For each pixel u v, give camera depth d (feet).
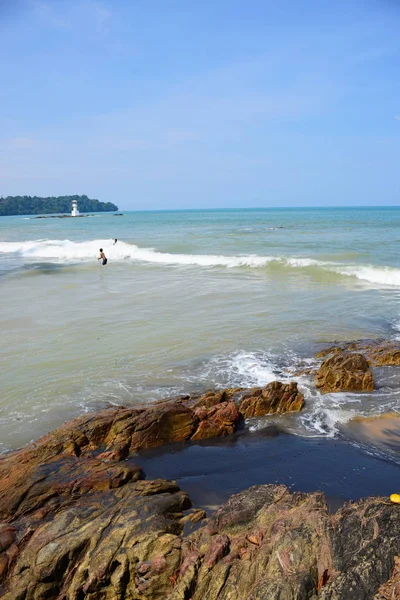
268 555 19.29
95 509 24.61
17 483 27.32
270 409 38.29
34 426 36.01
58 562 21.36
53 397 40.75
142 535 21.98
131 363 48.01
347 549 18.69
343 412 37.63
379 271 88.33
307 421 36.81
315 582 17.98
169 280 91.86
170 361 48.39
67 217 594.65
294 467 30.25
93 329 59.47
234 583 18.79
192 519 24.18
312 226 255.70
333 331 56.59
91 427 33.01
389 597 16.44
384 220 317.42
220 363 47.75
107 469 28.68
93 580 20.68
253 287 82.33
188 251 135.85
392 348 48.91
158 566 20.59
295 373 45.03
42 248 149.18
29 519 24.48
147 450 33.22
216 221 369.09
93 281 93.71
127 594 20.97
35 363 48.44
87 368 46.91
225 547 20.67
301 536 19.60
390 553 17.88
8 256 145.89
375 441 33.17
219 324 60.23
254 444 33.76
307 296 74.38
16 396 41.04
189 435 34.68
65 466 28.96
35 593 21.01
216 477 29.58
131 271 105.50
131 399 40.16
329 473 29.25
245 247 142.51
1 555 22.33
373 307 66.80
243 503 23.58
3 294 82.53
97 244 163.43
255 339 54.44
